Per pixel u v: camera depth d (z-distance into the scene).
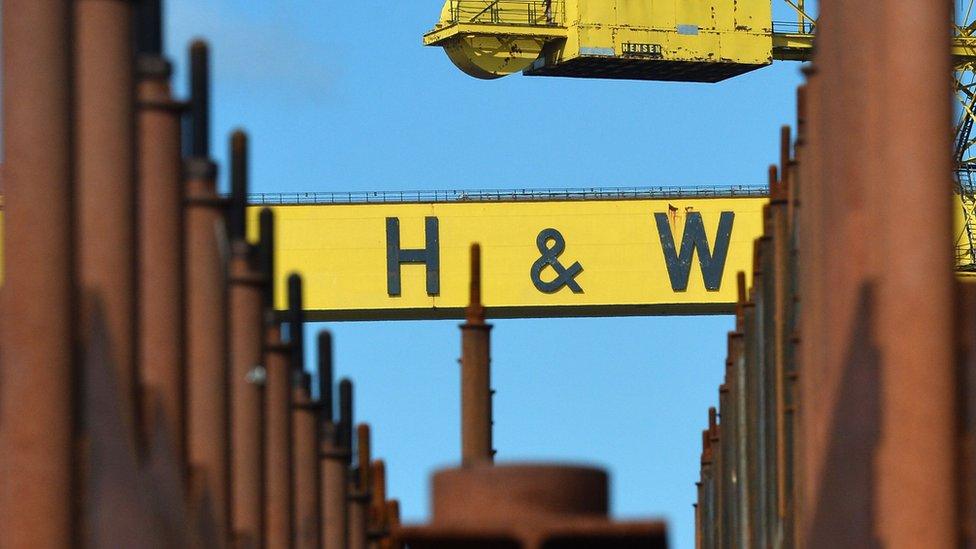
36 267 36.34
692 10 168.88
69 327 36.78
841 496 43.06
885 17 41.31
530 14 167.75
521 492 36.38
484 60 167.00
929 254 40.91
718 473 95.62
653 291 156.25
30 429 36.34
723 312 158.12
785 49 173.25
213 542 47.16
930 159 40.91
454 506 36.75
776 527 67.62
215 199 48.41
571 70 171.38
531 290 155.25
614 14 167.00
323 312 153.12
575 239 156.25
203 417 48.12
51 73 36.41
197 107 48.22
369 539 82.81
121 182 40.50
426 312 154.50
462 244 154.75
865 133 42.16
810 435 51.53
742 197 157.62
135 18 41.31
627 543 34.81
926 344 40.75
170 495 43.12
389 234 153.62
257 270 53.88
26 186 36.31
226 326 48.91
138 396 41.03
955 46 166.12
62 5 36.66
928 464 40.53
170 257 44.16
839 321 43.50
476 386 79.44
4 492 36.47
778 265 65.44
